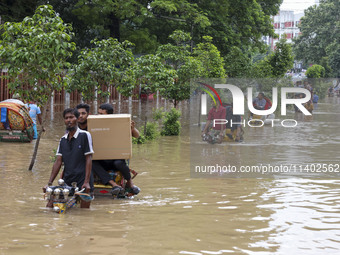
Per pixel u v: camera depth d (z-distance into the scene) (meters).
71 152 7.01
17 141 14.30
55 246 5.03
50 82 10.07
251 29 40.84
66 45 9.73
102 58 13.48
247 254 4.89
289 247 5.13
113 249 4.97
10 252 4.82
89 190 6.92
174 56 19.80
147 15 32.28
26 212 6.48
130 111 27.28
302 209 6.83
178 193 7.88
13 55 9.48
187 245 5.14
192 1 36.25
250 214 6.50
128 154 7.46
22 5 31.73
